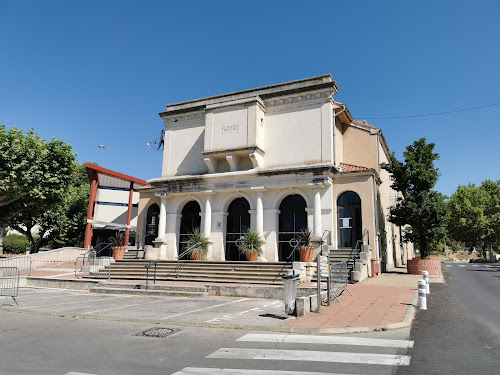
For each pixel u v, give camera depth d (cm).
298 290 1276
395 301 1119
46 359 605
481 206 4856
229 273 1650
